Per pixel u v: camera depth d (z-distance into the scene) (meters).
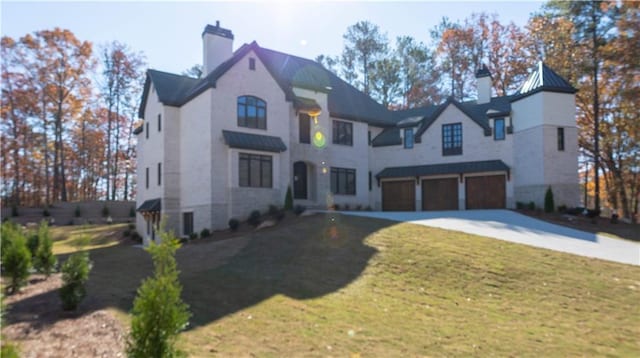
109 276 13.60
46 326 7.94
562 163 27.83
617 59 29.27
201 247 18.30
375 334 8.58
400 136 34.00
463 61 48.03
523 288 12.46
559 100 28.14
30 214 42.47
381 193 34.22
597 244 18.08
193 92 25.58
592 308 11.06
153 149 28.36
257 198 25.00
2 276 11.25
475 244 16.86
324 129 30.55
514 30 44.47
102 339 7.22
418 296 11.57
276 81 27.03
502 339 8.77
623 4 29.05
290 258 15.24
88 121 51.84
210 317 9.10
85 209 44.53
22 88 46.09
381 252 15.52
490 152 30.66
